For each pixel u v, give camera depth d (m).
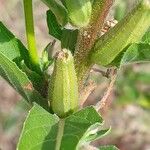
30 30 0.11
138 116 0.28
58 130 0.08
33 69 0.11
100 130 0.09
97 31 0.10
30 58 0.11
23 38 0.33
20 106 0.20
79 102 0.10
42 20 0.33
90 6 0.09
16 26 0.33
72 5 0.09
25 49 0.11
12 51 0.11
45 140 0.08
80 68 0.10
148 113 0.28
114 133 0.28
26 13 0.11
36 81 0.10
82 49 0.10
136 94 0.23
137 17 0.09
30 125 0.08
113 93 0.23
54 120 0.08
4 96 0.30
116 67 0.10
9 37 0.11
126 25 0.09
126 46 0.10
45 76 0.11
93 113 0.08
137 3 0.09
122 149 0.28
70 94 0.10
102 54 0.10
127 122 0.28
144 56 0.09
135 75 0.23
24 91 0.10
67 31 0.10
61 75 0.09
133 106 0.28
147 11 0.09
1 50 0.11
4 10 0.33
